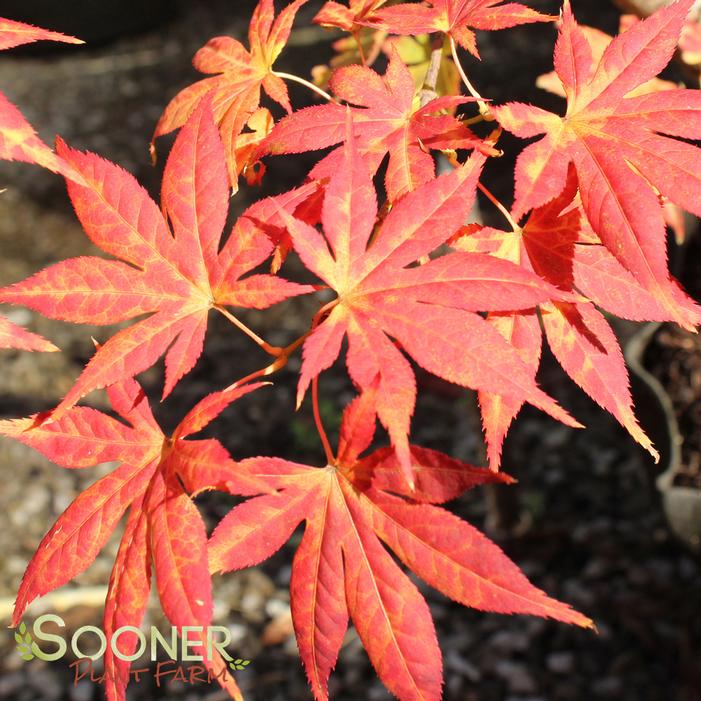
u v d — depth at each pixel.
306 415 1.93
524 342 0.53
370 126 0.54
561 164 0.53
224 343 2.17
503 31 3.12
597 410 1.84
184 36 3.85
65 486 1.82
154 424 0.54
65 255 2.43
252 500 0.52
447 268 0.51
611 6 2.98
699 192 0.52
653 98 0.53
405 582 0.51
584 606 1.48
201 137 0.54
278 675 1.44
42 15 3.72
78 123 3.14
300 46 3.29
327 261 0.51
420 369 1.93
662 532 1.56
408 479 0.48
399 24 0.57
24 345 0.50
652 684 1.36
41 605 1.54
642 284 0.51
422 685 0.50
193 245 0.53
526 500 1.64
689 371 1.14
